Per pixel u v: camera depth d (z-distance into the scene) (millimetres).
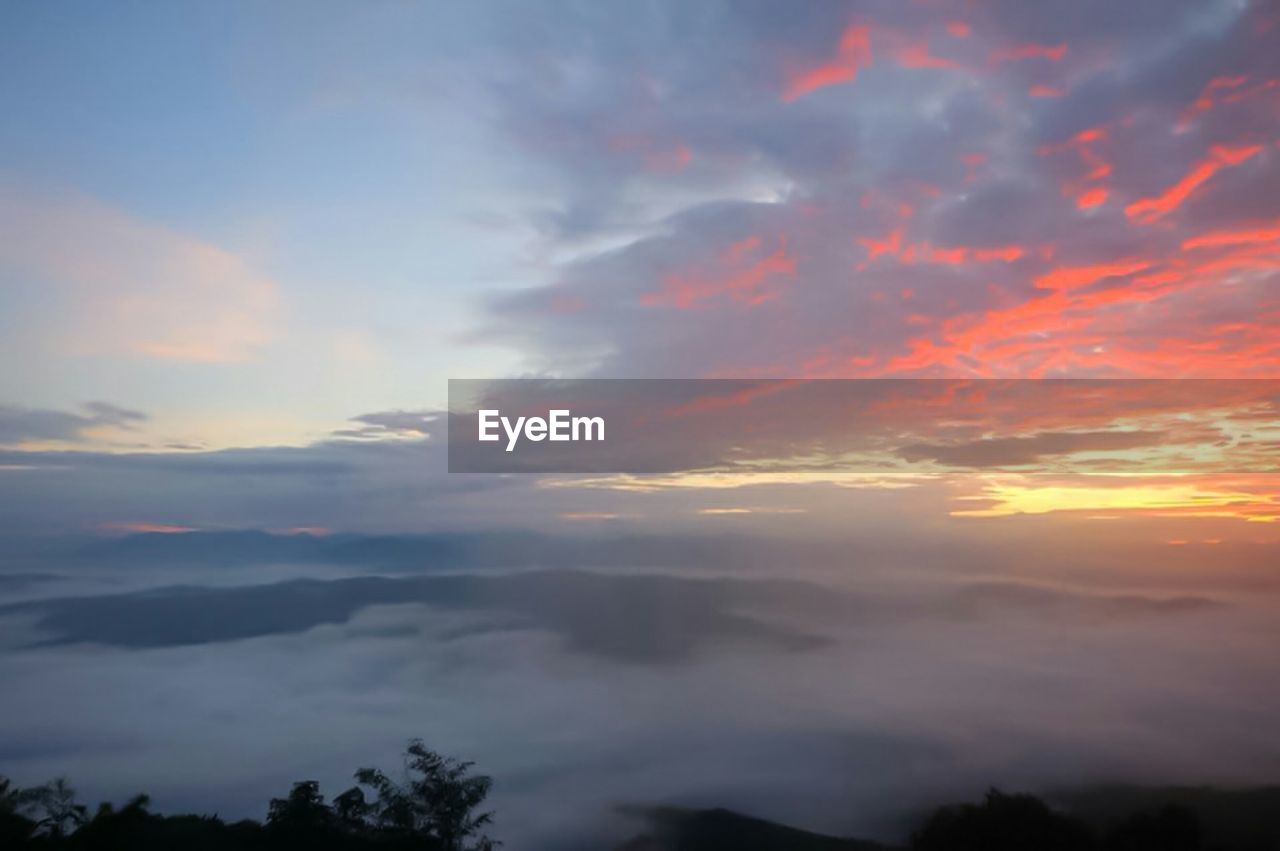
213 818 10492
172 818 10242
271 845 9859
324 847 10047
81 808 9336
